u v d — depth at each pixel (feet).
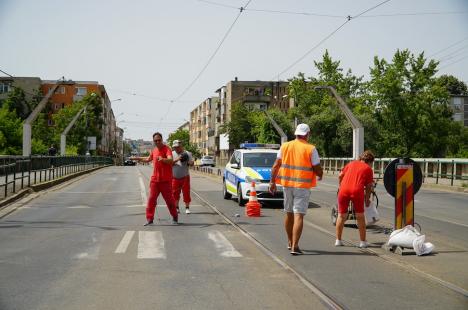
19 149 187.83
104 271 21.48
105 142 387.75
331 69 223.51
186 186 43.78
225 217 41.50
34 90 291.99
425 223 39.75
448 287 19.27
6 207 48.21
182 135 466.29
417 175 28.35
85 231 32.83
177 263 23.16
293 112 232.73
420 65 192.03
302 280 20.15
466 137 250.16
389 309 16.47
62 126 244.83
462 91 333.21
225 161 333.83
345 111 117.80
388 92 192.44
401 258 24.95
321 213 45.34
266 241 29.48
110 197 60.95
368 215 35.14
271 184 26.37
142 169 194.29
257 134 252.01
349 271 21.89
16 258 24.11
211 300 17.33
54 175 90.53
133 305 16.71
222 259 24.13
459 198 66.03
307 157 25.38
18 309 16.21
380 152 198.49
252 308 16.46
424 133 195.00
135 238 30.01
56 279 20.10
